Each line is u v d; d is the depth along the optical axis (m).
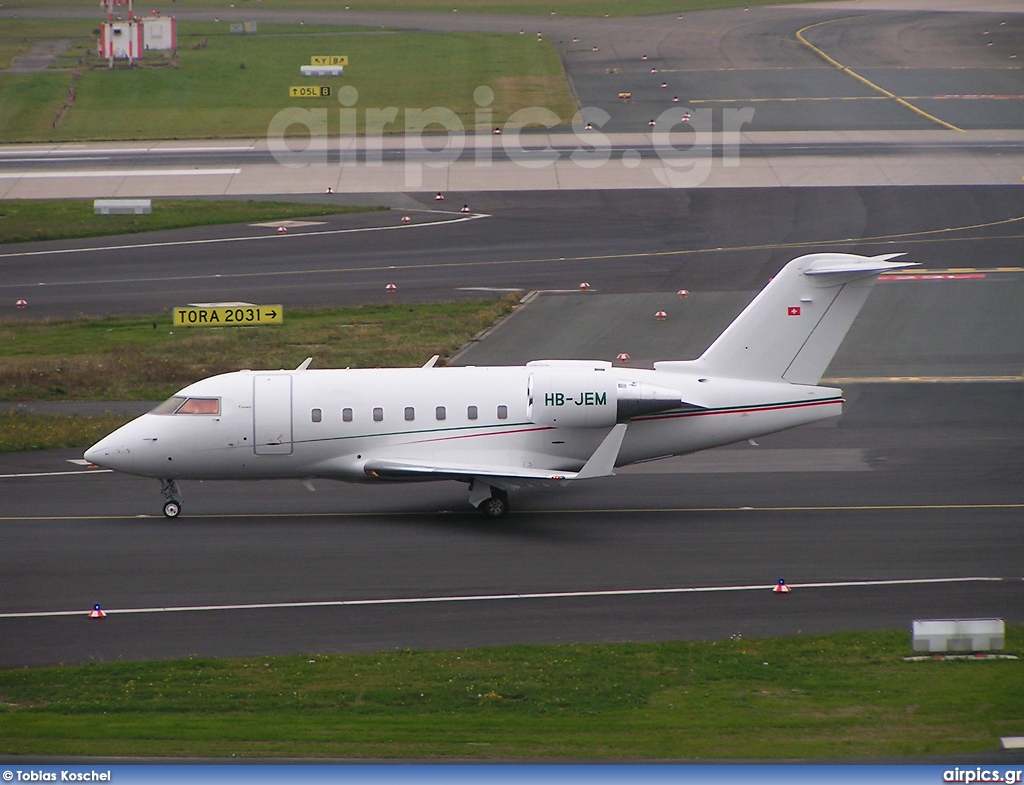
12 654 95.25
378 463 128.12
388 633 99.12
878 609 104.25
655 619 102.06
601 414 127.69
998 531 124.06
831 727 79.62
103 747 76.38
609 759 74.06
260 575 112.94
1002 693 85.31
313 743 77.19
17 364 196.38
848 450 153.62
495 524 128.62
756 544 121.00
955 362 191.12
